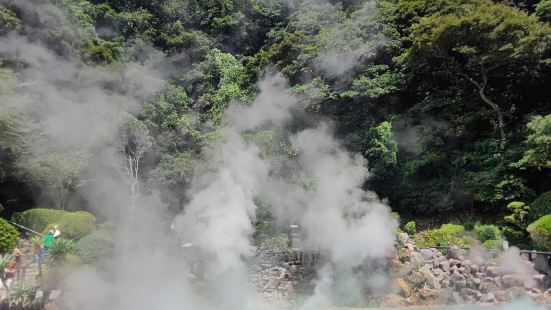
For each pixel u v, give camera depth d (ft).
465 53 66.54
